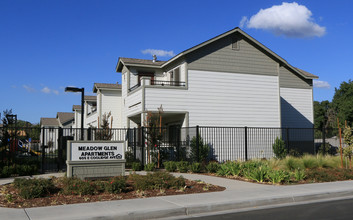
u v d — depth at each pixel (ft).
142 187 33.81
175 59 74.13
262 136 75.46
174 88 69.67
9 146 50.75
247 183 40.16
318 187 37.40
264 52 78.13
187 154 65.41
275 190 35.12
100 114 99.04
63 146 53.72
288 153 66.74
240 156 72.74
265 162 51.13
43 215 24.18
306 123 92.63
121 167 40.88
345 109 162.30
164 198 30.63
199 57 72.38
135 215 25.03
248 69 76.23
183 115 71.20
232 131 72.90
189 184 38.32
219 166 50.57
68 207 26.84
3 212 25.11
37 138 175.22
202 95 71.67
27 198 29.76
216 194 32.71
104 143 40.16
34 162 54.95
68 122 180.34
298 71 92.27
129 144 71.72
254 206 29.68
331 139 92.63
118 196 31.35
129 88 82.02
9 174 46.34
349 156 52.24
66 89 53.21
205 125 71.15
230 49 75.10
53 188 33.14
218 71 73.56
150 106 67.72
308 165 51.24
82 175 38.75
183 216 26.16
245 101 75.20
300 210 27.66
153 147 58.75
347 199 33.06
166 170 53.88
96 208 26.45
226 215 26.22
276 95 78.38
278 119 78.02
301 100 92.84
